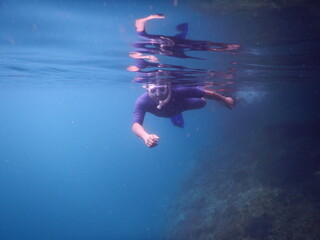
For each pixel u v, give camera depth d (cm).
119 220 4459
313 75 1747
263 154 2298
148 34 676
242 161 2570
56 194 8700
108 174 9338
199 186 2748
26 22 596
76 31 660
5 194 10650
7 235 5291
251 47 852
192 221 2136
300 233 1240
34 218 6306
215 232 1680
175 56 944
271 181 1792
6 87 3166
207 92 639
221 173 2639
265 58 1050
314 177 1595
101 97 6344
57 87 3247
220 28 645
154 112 620
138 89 3544
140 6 503
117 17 558
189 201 2564
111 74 1555
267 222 1417
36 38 737
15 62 1201
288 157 1958
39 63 1221
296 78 1869
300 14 578
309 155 1822
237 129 3931
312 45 855
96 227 4491
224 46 820
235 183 2178
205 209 2123
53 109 11262
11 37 732
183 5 503
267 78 1756
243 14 566
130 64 1127
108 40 737
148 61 1034
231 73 1403
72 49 877
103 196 6612
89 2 488
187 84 1680
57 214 6188
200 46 807
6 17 562
